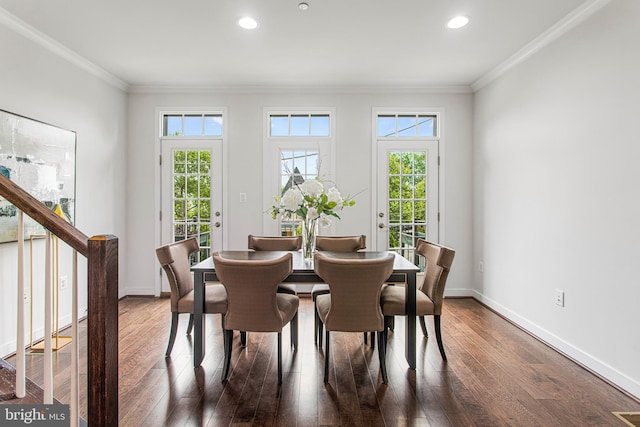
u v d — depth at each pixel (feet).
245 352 8.54
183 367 7.70
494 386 6.94
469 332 9.93
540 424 5.73
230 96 13.55
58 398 6.38
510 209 10.96
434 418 5.89
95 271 4.09
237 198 13.60
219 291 8.37
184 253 8.85
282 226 13.66
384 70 11.88
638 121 6.57
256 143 13.57
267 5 7.98
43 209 4.01
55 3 7.84
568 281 8.38
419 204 13.75
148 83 13.08
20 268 4.11
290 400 6.42
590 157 7.73
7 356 8.19
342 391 6.74
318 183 8.65
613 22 7.12
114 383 4.28
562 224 8.61
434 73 12.14
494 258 11.93
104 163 12.06
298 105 13.56
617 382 6.95
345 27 9.00
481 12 8.25
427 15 8.40
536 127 9.69
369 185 13.65
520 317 10.36
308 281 7.69
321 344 8.75
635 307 6.61
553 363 7.98
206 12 8.27
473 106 13.55
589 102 7.77
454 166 13.61
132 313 11.46
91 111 11.37
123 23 8.76
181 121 13.78
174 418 5.86
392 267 6.97
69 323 10.14
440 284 7.91
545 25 8.80
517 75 10.62
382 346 7.09
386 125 13.84
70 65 10.44
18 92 8.66
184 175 13.64
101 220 11.91
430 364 7.90
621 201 6.93
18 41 8.65
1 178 3.97
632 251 6.68
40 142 9.21
